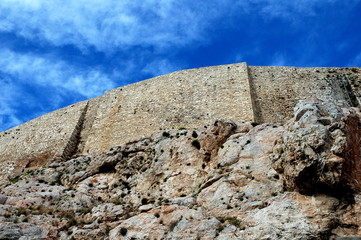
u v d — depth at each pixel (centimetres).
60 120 3725
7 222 1741
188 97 3164
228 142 2167
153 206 1897
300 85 3094
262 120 2839
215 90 3120
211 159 2169
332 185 1430
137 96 3459
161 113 3134
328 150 1485
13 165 3531
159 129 2991
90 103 3772
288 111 2895
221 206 1700
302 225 1382
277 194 1664
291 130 1689
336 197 1443
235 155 2023
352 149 1531
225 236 1441
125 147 2720
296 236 1348
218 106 2956
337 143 1495
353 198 1420
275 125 2247
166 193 2072
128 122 3222
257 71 3294
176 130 2755
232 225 1505
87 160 2823
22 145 3712
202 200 1808
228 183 1833
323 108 1717
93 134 3309
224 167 1986
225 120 2378
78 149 3391
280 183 1709
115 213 1950
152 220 1644
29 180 2633
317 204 1445
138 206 2042
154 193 2134
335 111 1656
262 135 2112
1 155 3772
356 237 1290
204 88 3186
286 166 1611
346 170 1462
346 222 1364
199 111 2988
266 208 1531
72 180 2545
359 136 1641
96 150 3122
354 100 2859
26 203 2098
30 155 3522
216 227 1510
